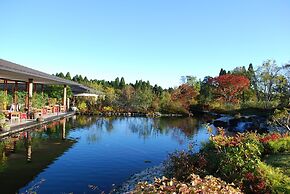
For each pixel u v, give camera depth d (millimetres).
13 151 10227
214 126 23109
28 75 15953
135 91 37469
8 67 12250
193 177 3855
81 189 6930
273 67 37375
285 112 13781
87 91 33156
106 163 9500
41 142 12203
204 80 54312
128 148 12281
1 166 8312
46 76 18109
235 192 3801
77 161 9461
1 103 17594
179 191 3291
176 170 8109
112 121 24219
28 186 6797
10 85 27812
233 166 6586
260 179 5727
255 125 19797
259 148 8820
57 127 17438
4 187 6633
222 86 42406
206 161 7742
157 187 3615
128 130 18391
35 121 17219
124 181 7750
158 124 22859
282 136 10656
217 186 3658
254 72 41438
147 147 12711
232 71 49656
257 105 33000
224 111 34438
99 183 7457
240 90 42250
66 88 29516
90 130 17281
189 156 8727
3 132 12539
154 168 9195
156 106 35156
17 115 16547
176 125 22500
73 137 14109
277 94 36250
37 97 22688
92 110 31766
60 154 10242
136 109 34344
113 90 44156
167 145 13391
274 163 7578
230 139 9750
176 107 35094
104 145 12609
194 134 17547
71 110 30125
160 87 52375
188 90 41531
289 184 5457
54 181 7324
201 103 40250
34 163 8828
